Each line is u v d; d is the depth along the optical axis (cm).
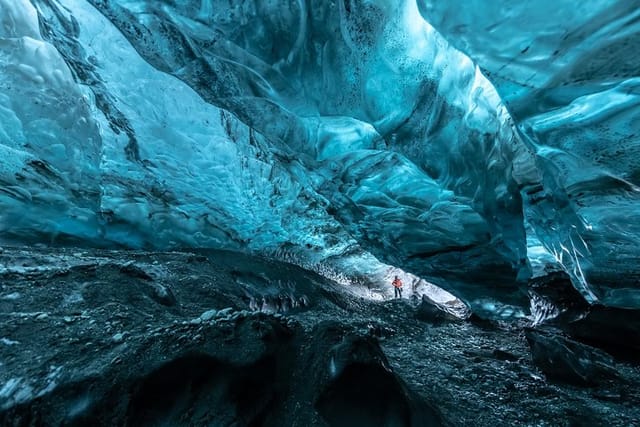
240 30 326
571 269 500
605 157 257
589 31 187
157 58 365
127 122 624
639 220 327
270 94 393
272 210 899
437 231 591
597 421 311
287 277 864
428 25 317
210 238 894
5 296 297
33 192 586
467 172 421
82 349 226
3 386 178
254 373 213
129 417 174
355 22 322
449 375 416
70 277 370
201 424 179
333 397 226
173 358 197
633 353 548
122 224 722
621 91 205
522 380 417
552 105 238
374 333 619
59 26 441
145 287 418
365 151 480
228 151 749
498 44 227
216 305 489
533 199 395
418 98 376
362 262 1242
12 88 539
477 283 743
